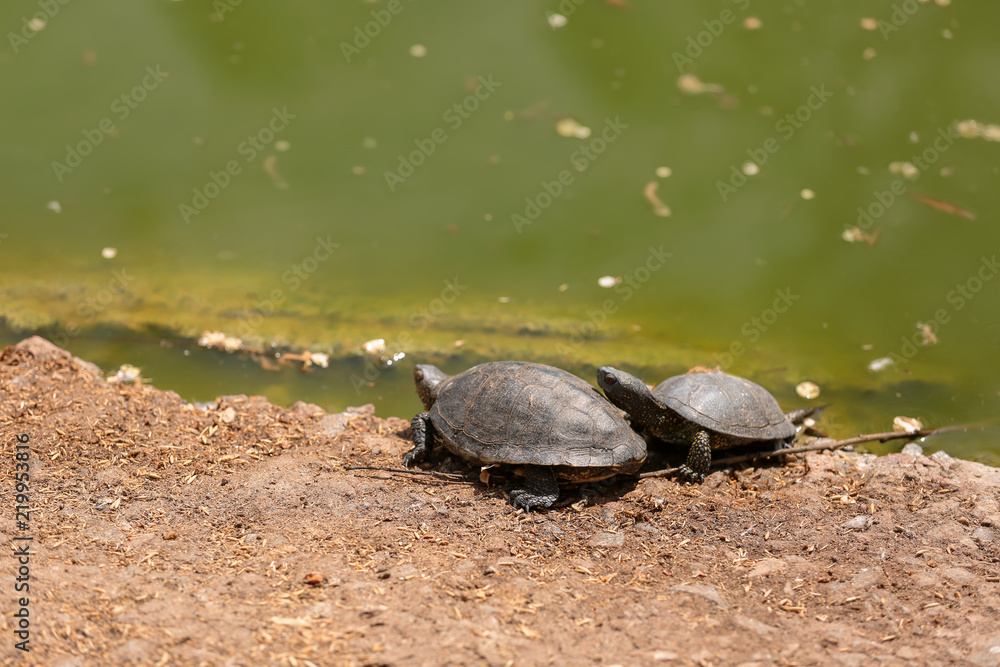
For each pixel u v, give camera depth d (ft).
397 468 52.75
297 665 32.01
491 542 44.19
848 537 45.47
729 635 35.78
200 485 49.75
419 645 33.47
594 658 33.27
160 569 39.91
